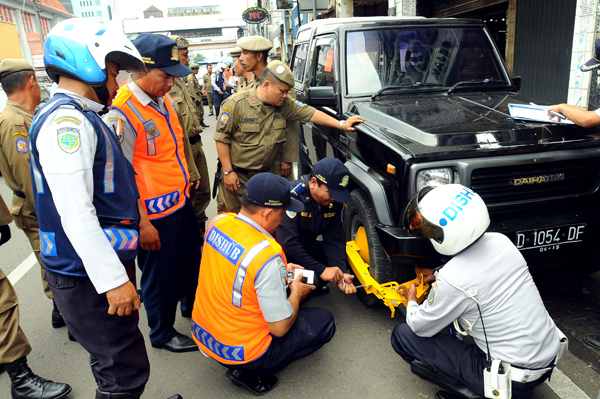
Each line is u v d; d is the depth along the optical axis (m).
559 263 2.89
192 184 3.54
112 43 1.82
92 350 1.99
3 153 2.93
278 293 2.16
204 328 2.35
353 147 3.42
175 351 2.95
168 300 2.86
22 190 3.00
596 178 2.87
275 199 2.17
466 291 1.96
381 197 2.86
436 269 2.43
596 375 2.50
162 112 2.63
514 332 1.95
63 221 1.69
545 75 7.75
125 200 1.93
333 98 3.86
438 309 2.05
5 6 41.12
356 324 3.16
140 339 2.10
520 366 1.96
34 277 4.31
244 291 2.17
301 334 2.42
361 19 4.61
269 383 2.56
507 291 1.94
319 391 2.53
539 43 7.78
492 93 3.87
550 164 2.77
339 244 3.23
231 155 3.62
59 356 3.02
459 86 3.88
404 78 3.94
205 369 2.79
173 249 2.76
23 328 3.39
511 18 8.45
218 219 2.35
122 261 1.92
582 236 2.78
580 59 5.30
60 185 1.68
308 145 4.92
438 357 2.21
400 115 3.20
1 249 5.12
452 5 10.37
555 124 2.92
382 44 4.04
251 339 2.26
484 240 2.02
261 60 4.44
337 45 4.07
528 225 2.69
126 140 2.47
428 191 2.08
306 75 5.00
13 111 2.95
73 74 1.77
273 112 3.49
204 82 17.06
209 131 12.80
